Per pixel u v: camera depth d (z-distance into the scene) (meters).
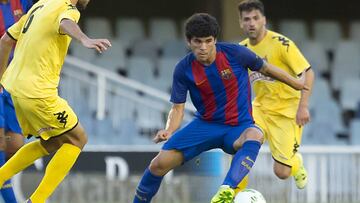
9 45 21.61
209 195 33.78
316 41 54.75
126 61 50.34
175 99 21.84
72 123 21.09
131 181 34.34
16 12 24.17
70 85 42.72
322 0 57.41
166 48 52.31
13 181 32.47
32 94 20.53
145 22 54.75
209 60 21.25
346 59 53.88
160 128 42.31
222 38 52.47
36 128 21.05
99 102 41.59
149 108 42.62
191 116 39.41
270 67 21.64
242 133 21.52
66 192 33.84
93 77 43.06
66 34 20.00
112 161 34.41
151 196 22.56
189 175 33.84
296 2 57.19
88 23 53.31
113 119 42.19
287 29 55.50
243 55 21.39
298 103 26.28
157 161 22.06
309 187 35.34
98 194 34.12
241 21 25.72
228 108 21.66
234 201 21.84
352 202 35.19
